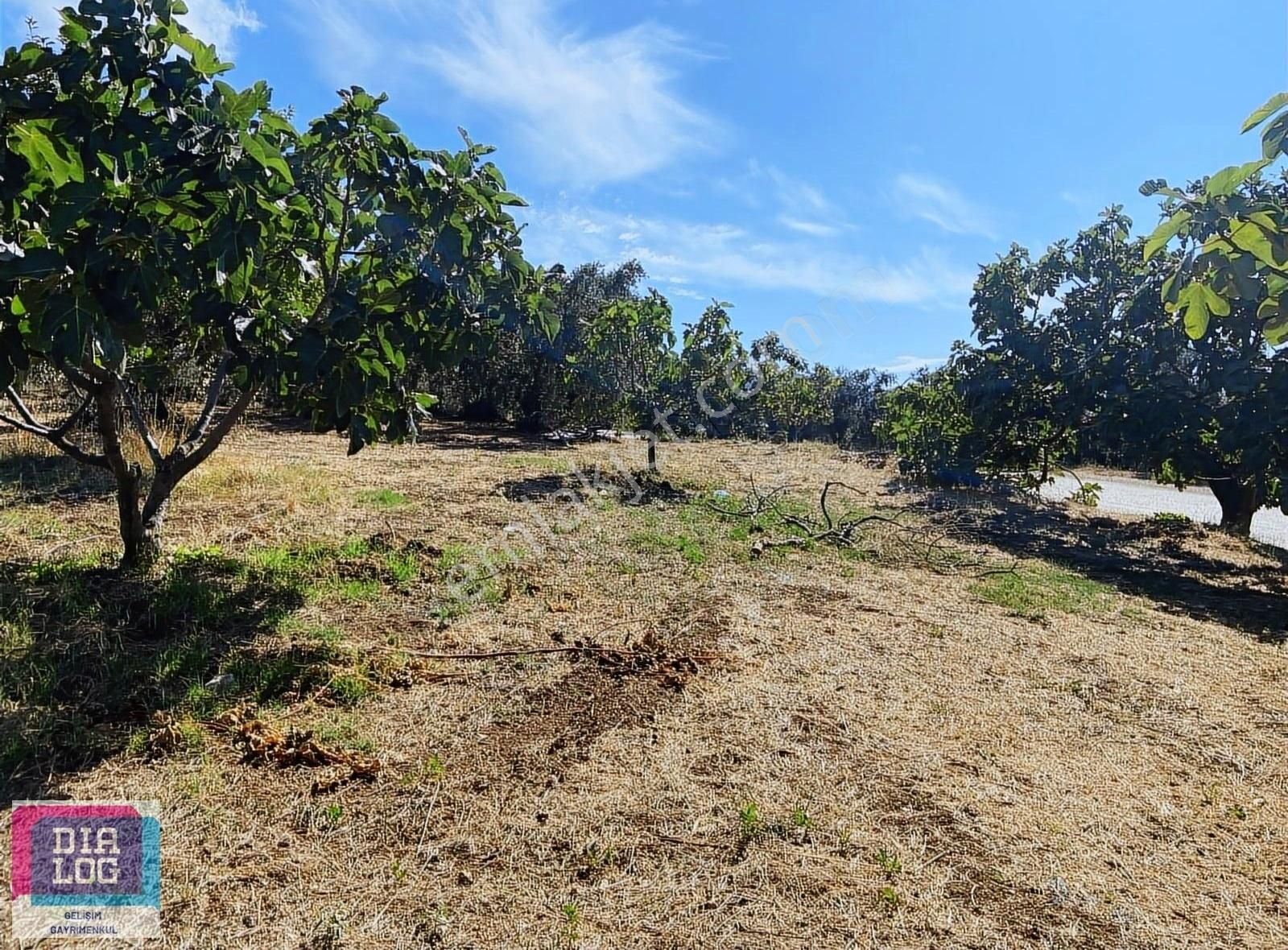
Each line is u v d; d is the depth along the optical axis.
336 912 1.79
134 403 3.78
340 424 3.42
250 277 2.83
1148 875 2.09
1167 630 4.28
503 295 3.59
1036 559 6.07
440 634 3.53
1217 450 6.00
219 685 2.81
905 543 6.26
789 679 3.29
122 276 2.30
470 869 1.97
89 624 3.12
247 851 1.99
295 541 4.67
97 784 2.21
